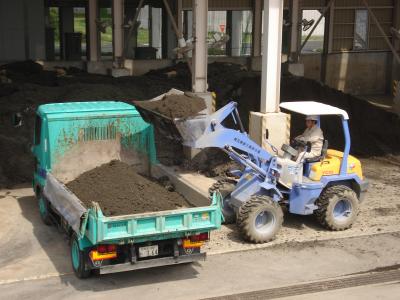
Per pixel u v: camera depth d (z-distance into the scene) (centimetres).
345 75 2722
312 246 913
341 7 2655
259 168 938
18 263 838
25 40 2502
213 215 768
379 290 760
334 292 753
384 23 2752
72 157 938
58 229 972
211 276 800
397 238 954
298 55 2533
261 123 1206
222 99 1880
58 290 750
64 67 2403
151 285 769
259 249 898
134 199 789
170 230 739
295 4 2492
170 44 2867
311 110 961
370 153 1590
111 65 2481
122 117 959
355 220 1000
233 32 2950
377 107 1964
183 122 888
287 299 730
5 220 1018
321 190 962
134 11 2997
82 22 3322
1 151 1314
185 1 2623
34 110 1530
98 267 727
